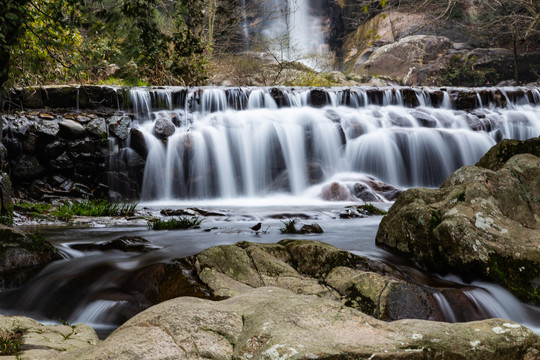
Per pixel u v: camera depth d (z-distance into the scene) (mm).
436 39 32188
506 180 5859
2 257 5586
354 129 16797
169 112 16078
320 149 16328
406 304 4441
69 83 16234
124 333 2359
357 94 18109
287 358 2102
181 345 2266
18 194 12844
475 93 18953
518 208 5719
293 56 29484
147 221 9750
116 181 14203
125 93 15375
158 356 2188
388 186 14805
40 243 6027
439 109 18375
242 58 26875
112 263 5723
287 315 2408
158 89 16375
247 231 8250
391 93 18406
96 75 17344
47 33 8234
